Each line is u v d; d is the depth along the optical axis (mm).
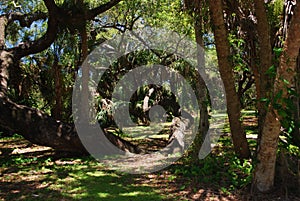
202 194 5117
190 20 7805
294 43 4102
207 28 7223
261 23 6039
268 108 4605
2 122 8461
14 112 8430
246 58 9281
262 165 4984
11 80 13789
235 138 6762
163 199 4910
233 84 6578
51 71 14406
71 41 12188
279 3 9680
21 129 8438
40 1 13789
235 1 8695
